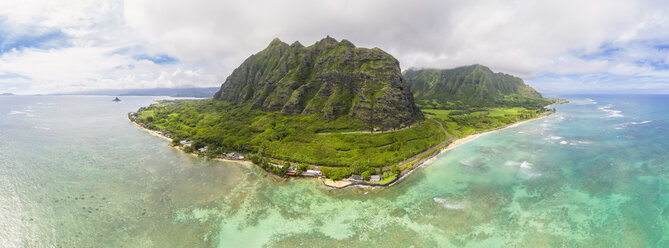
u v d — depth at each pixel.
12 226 83.31
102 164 139.75
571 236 79.12
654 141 178.75
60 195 103.56
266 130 186.25
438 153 161.62
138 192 108.06
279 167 130.88
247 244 77.88
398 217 90.06
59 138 199.25
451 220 88.06
